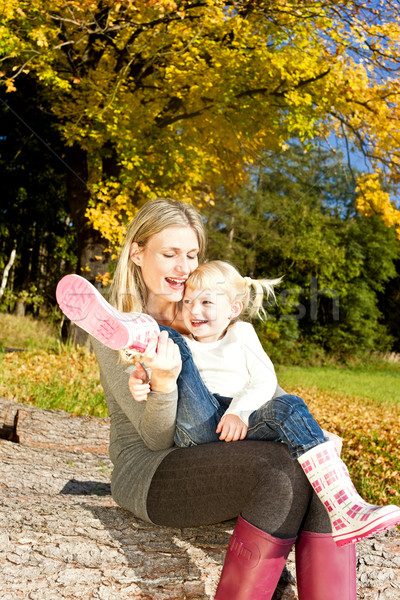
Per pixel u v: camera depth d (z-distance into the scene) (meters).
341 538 1.39
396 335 26.84
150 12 8.75
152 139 10.02
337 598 1.45
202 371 1.85
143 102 10.02
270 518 1.41
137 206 10.30
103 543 1.75
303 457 1.43
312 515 1.49
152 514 1.67
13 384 6.42
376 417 9.29
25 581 1.59
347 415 9.16
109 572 1.64
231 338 1.89
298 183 21.56
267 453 1.48
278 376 15.63
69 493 2.45
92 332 1.33
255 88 10.00
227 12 9.05
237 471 1.49
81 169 11.14
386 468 5.63
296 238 21.77
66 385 6.58
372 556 1.85
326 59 9.54
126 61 9.87
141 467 1.71
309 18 9.09
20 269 17.69
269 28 9.71
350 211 25.53
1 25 8.38
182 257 1.87
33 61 8.93
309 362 22.77
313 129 10.37
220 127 10.42
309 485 1.46
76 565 1.66
